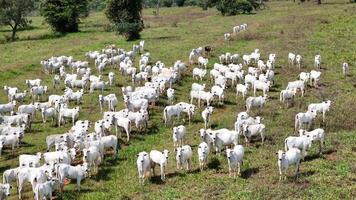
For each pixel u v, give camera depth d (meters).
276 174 24.53
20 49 71.12
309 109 33.12
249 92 40.94
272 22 73.31
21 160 26.66
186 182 24.56
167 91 39.03
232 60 49.97
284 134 30.55
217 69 45.69
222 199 22.08
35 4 94.56
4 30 96.75
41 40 79.38
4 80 49.66
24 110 36.28
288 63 49.09
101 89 42.94
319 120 32.75
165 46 62.47
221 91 37.88
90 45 67.69
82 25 98.75
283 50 54.75
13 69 53.06
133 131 33.06
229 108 37.00
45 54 64.62
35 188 22.59
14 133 30.98
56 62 52.91
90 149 26.08
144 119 33.06
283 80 43.91
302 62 49.12
